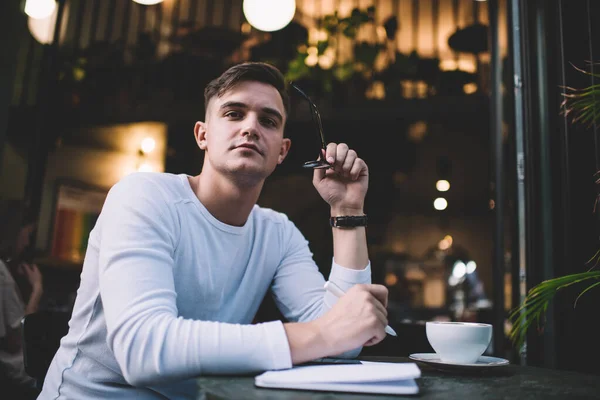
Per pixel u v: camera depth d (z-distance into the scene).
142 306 0.87
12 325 2.33
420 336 2.43
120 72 4.62
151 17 5.17
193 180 1.28
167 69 4.65
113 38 5.07
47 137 4.26
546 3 1.81
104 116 4.56
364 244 1.29
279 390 0.71
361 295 0.93
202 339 0.81
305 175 6.12
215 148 1.20
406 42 5.28
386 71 4.43
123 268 0.92
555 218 1.70
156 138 5.31
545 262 1.75
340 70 4.32
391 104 4.37
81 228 4.86
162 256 0.98
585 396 0.74
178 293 1.16
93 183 4.99
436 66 4.42
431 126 5.95
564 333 1.59
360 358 1.17
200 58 4.65
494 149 2.52
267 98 1.21
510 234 2.14
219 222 1.22
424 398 0.71
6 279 2.38
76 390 1.05
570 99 1.67
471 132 6.73
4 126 2.92
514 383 0.86
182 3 5.23
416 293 7.57
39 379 1.37
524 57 1.93
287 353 0.82
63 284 4.49
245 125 1.17
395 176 6.73
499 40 2.54
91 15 4.94
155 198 1.10
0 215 3.95
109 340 0.87
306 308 1.33
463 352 0.97
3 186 4.01
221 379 0.78
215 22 5.22
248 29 5.00
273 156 1.22
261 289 1.36
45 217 4.60
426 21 5.19
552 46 1.79
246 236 1.30
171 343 0.81
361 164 1.34
